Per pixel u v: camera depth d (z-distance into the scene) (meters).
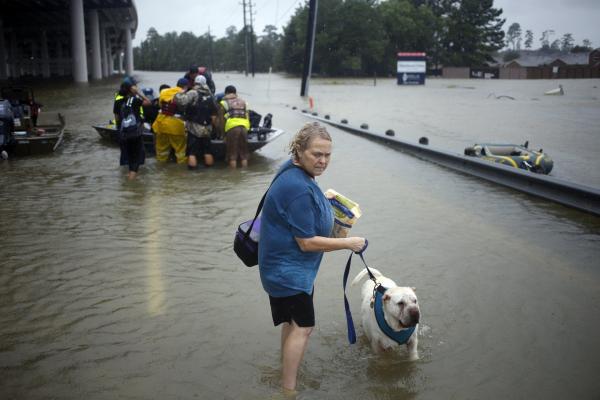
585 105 33.78
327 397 3.64
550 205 8.61
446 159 11.88
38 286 5.35
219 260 6.09
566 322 4.73
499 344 4.36
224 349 4.23
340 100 37.06
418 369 4.01
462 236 7.01
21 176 10.38
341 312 4.91
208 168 11.31
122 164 10.21
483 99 40.00
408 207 8.39
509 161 11.38
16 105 13.23
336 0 113.19
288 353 3.56
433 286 5.46
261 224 3.58
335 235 3.73
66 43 82.38
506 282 5.57
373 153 13.48
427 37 127.19
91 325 4.59
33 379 3.80
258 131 12.15
